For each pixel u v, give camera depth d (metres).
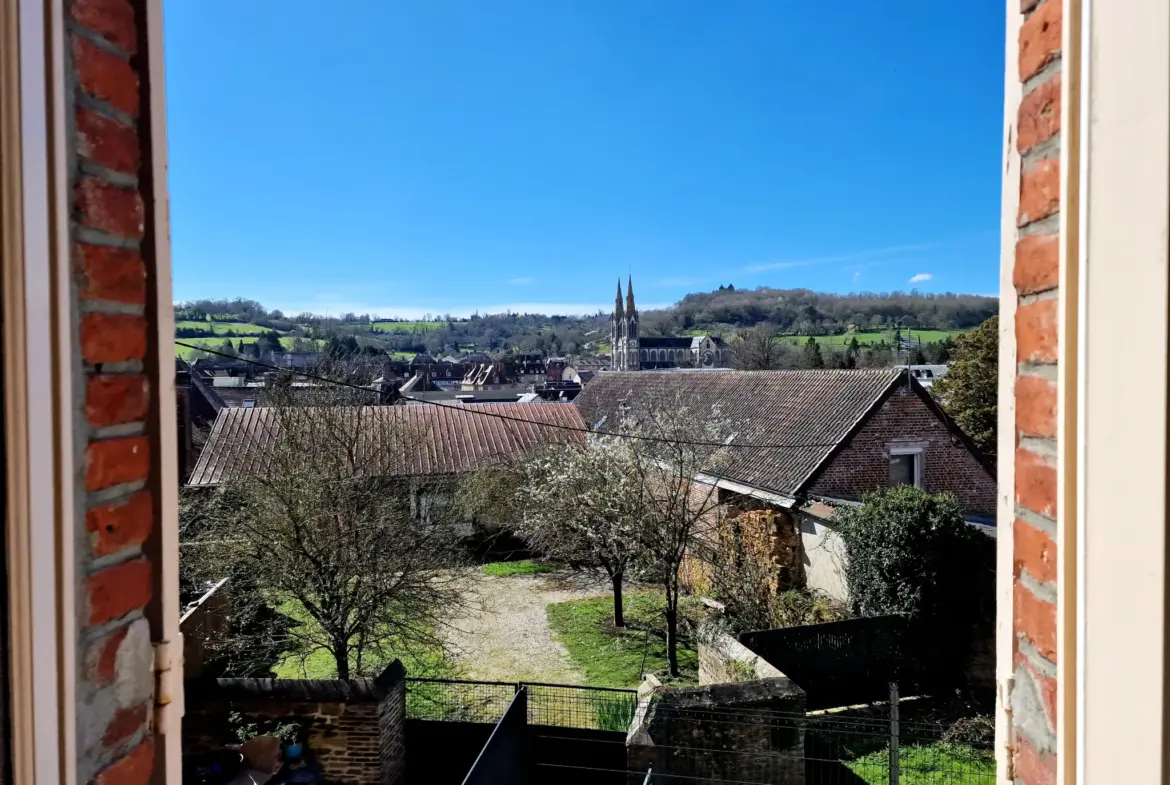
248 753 7.25
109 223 1.35
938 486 15.09
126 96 1.40
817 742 8.62
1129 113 1.09
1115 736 1.12
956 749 8.43
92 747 1.30
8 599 1.17
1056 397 1.36
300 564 9.76
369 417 14.01
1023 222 1.49
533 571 17.08
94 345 1.31
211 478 17.23
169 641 1.48
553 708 9.50
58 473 1.23
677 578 12.51
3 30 1.17
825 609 11.75
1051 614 1.37
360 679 7.70
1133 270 1.08
